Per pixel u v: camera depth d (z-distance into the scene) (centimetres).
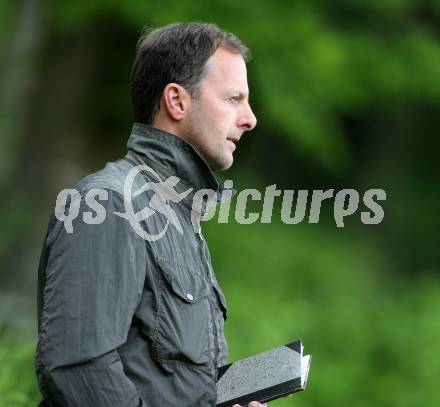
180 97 960
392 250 5384
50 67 3706
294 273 4188
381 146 5631
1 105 3616
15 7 3628
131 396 859
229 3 3544
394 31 4194
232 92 967
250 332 3120
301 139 3956
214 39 970
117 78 3816
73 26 3575
